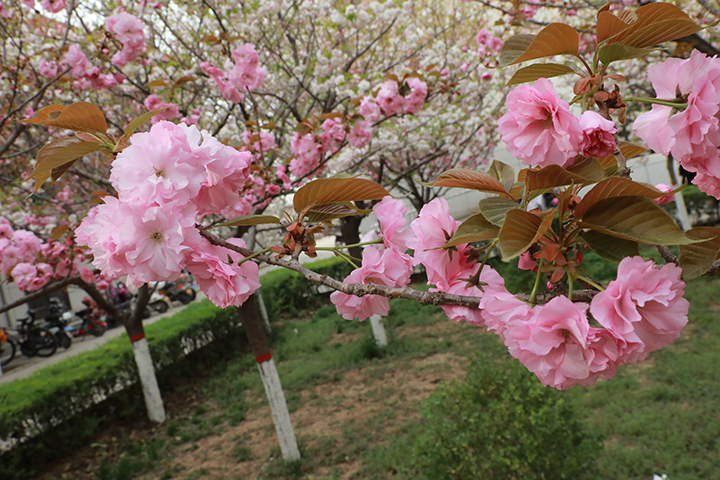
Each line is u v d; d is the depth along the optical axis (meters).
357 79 5.14
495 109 7.49
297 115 5.18
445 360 6.78
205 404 7.16
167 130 0.87
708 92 0.69
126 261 0.82
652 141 0.77
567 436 3.22
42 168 0.96
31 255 4.30
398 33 6.91
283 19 5.72
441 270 0.83
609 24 0.75
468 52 6.59
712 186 0.86
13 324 14.52
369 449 4.83
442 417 3.65
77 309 17.11
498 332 0.73
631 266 0.62
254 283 0.96
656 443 3.76
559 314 0.64
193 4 5.56
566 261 0.69
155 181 0.81
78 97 4.74
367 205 6.56
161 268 0.81
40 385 6.04
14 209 6.43
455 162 8.03
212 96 5.07
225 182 0.95
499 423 3.24
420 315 9.35
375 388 6.34
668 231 0.62
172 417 6.80
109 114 5.10
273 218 0.97
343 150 4.98
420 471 3.95
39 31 5.12
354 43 6.98
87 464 5.67
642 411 4.28
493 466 3.18
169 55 5.69
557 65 0.81
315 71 5.25
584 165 0.71
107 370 6.70
